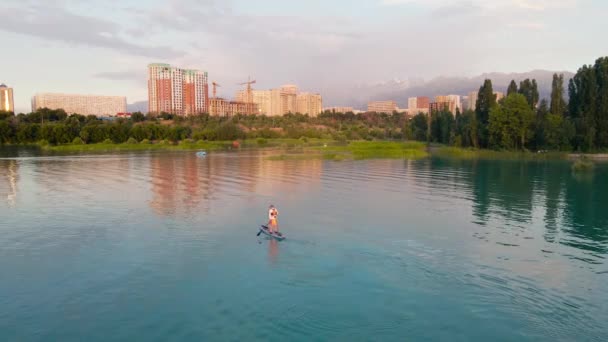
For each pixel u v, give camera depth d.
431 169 86.19
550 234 35.53
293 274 26.47
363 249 31.33
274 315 21.14
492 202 49.78
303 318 20.80
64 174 78.12
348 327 19.91
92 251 31.34
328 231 36.44
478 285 24.69
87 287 24.80
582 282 25.06
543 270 27.03
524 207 46.78
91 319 20.95
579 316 20.95
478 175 76.19
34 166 93.56
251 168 87.25
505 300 22.75
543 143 133.50
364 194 55.09
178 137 197.50
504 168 89.00
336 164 96.31
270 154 127.44
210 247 32.00
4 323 20.67
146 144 178.25
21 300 23.19
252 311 21.59
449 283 25.00
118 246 32.47
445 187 61.41
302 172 79.94
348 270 27.09
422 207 46.72
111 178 71.69
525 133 136.50
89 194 55.53
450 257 29.58
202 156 119.88
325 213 43.53
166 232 36.28
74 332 19.77
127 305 22.42
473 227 37.81
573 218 41.41
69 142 180.88
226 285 24.83
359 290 24.03
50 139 177.75
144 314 21.39
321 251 30.97
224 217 41.75
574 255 30.00
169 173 78.62
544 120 135.00
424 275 26.27
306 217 41.72
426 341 18.72
